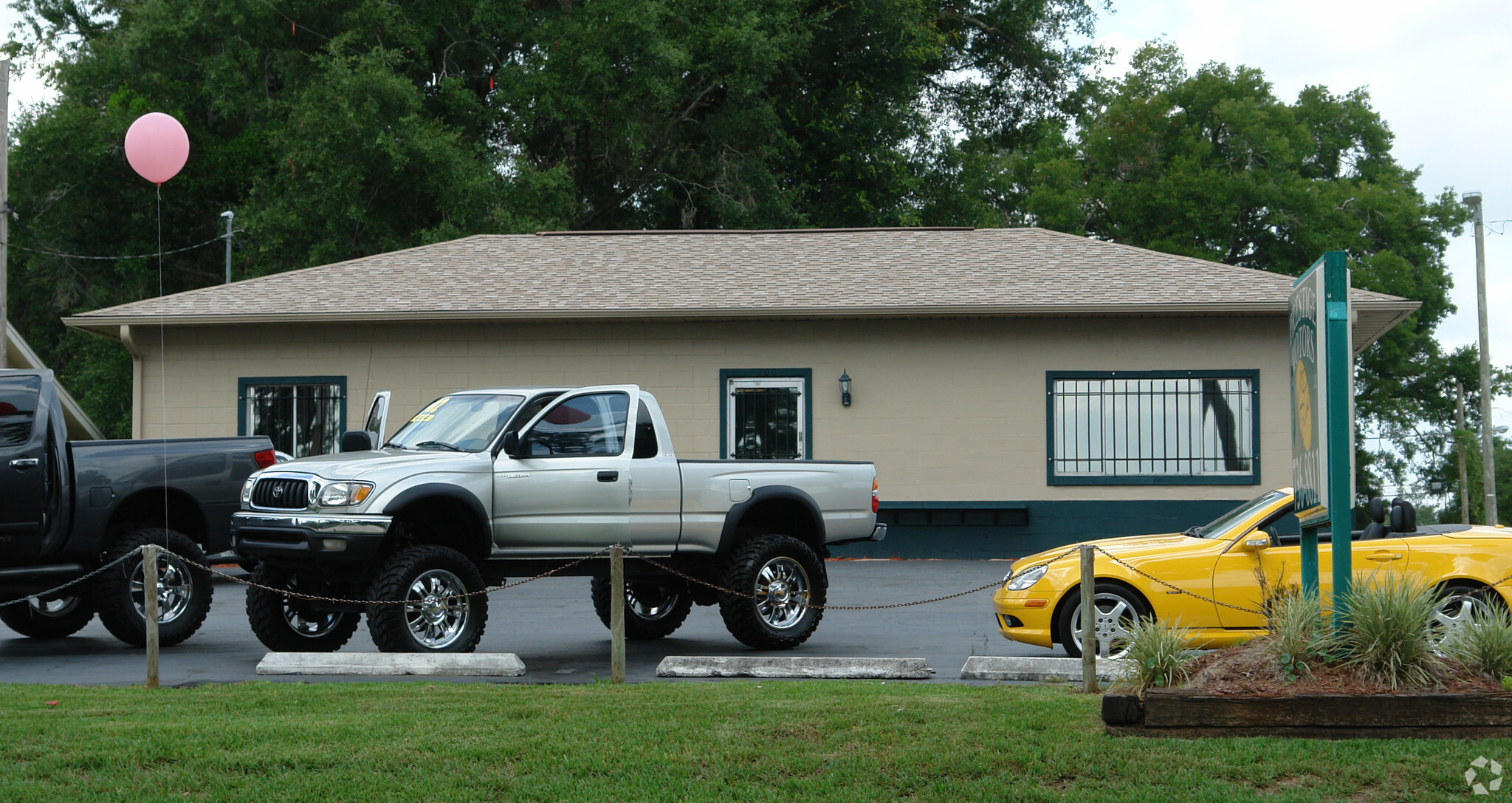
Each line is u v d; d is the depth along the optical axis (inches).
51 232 1498.5
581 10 1338.6
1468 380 1989.4
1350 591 284.4
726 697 324.8
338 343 794.8
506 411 432.8
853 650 442.3
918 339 775.1
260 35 1373.0
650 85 1272.1
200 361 799.7
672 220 1470.2
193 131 1440.7
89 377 1455.5
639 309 766.5
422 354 792.3
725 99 1405.0
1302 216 1656.0
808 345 778.8
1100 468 765.9
